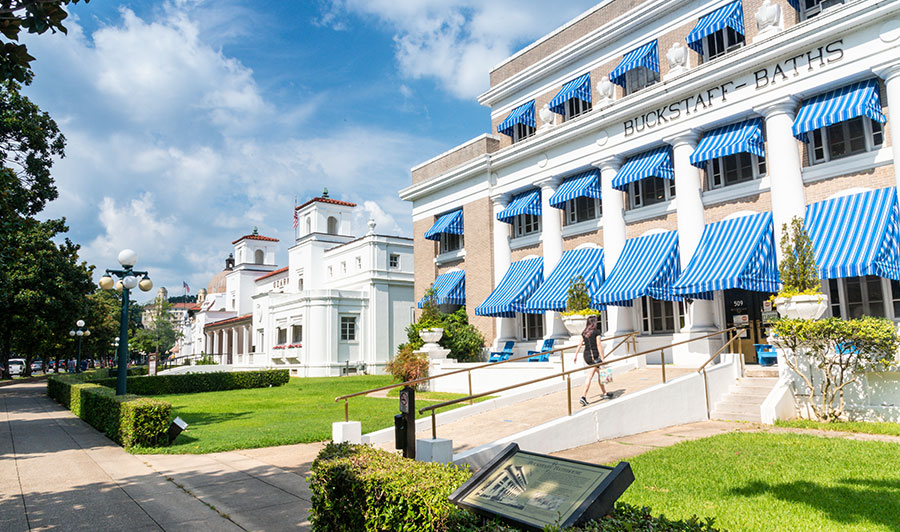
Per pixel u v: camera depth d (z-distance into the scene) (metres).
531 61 27.02
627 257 20.50
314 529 5.95
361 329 43.75
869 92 14.93
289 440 12.53
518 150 24.97
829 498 6.75
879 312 15.40
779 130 16.77
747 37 18.80
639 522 3.81
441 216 30.25
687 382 13.42
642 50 21.64
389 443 11.20
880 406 12.17
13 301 31.42
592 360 13.09
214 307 78.00
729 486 7.48
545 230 24.02
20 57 6.21
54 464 10.90
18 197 23.31
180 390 30.00
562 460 4.65
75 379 27.78
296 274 52.56
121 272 16.70
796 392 13.21
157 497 8.30
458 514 4.40
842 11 15.32
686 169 19.05
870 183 15.45
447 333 25.05
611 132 21.52
